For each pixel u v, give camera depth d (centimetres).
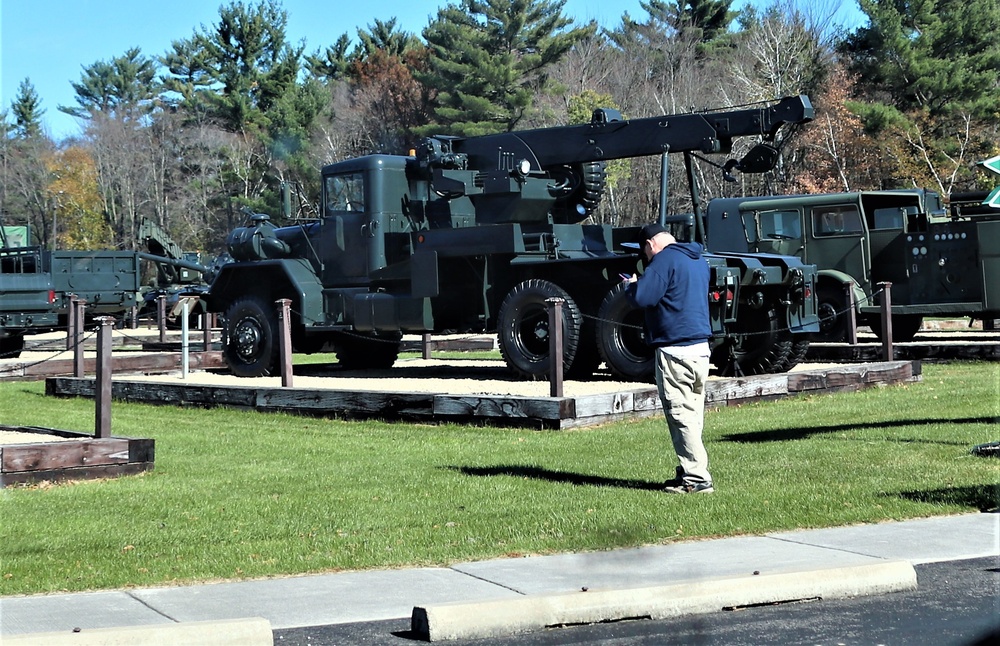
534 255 1705
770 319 1739
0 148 8294
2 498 974
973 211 2417
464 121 6034
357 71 7856
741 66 5809
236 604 641
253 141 7525
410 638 583
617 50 6944
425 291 1722
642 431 1292
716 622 615
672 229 1686
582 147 1755
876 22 5353
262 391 1602
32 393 1953
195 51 8112
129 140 8044
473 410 1387
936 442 1155
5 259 3459
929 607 634
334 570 716
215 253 7738
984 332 2822
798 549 748
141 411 1661
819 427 1280
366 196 1844
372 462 1145
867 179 4981
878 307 2416
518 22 6097
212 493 984
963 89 5247
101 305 3484
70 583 683
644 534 788
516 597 613
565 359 1642
